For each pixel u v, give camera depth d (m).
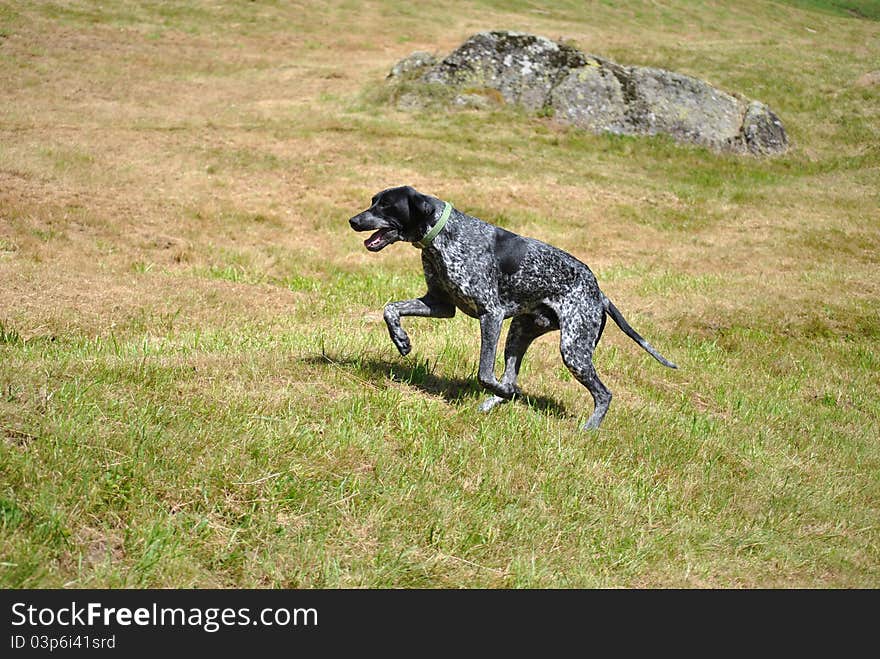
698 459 6.79
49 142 16.66
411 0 38.03
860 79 26.75
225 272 11.77
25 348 7.11
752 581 5.18
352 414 5.98
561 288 6.70
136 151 16.98
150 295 9.84
